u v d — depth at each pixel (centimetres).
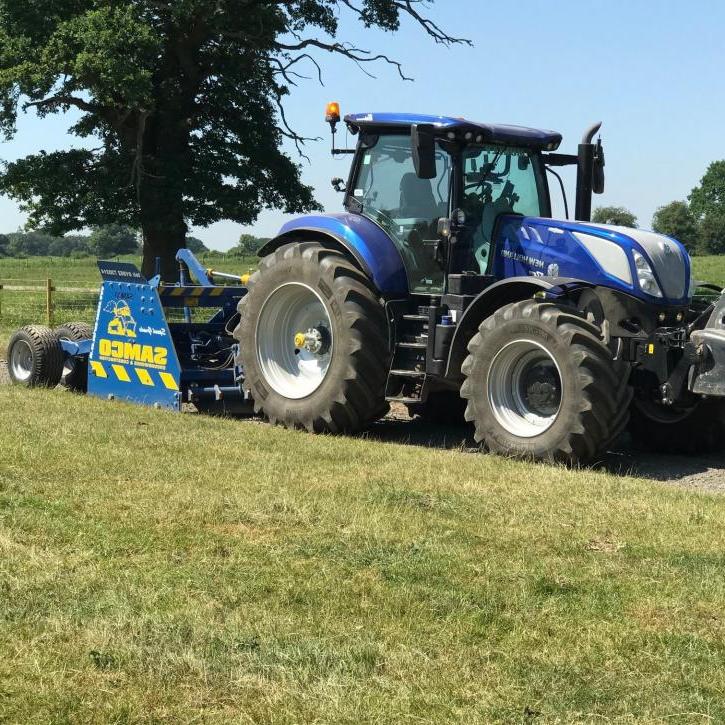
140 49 2830
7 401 1006
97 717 350
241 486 666
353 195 960
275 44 3322
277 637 418
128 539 543
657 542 563
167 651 401
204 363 1076
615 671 394
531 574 499
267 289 970
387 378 915
